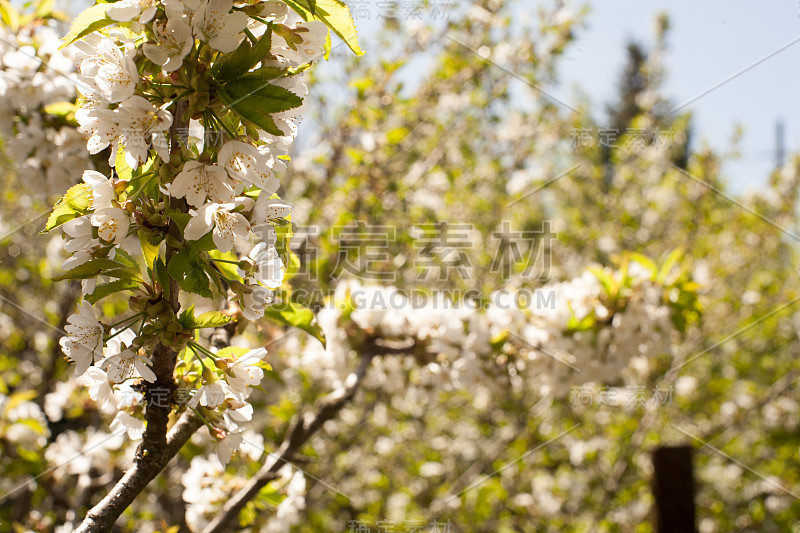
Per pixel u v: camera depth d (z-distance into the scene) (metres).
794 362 6.30
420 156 5.32
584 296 3.30
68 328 1.31
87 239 1.31
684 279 3.31
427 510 4.62
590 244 6.06
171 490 3.90
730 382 6.10
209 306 1.75
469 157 5.52
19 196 3.66
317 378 3.90
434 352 3.13
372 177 4.53
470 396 5.36
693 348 4.81
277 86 1.28
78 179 2.16
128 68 1.24
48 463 3.29
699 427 5.83
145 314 1.32
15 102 2.11
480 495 5.15
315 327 2.01
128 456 3.22
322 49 1.39
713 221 5.83
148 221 1.28
